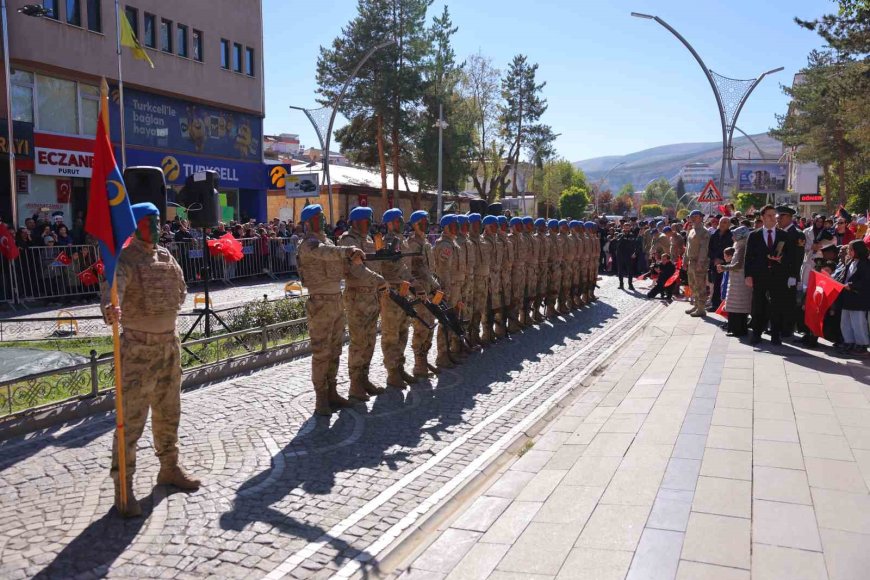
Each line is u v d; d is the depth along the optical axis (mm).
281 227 24297
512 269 12961
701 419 6746
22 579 4176
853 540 4133
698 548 4133
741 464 5457
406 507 5270
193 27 27109
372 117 38156
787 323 10906
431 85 39375
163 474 5590
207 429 7113
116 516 5062
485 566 4203
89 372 8070
